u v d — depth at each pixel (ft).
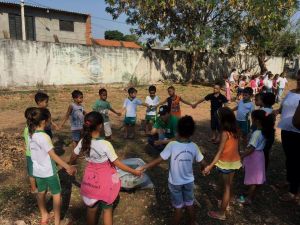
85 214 14.98
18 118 35.09
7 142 24.57
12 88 54.85
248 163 15.70
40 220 14.39
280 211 15.70
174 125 20.90
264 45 71.97
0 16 79.10
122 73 68.23
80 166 20.27
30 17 84.17
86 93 55.83
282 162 22.13
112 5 66.08
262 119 15.51
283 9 65.10
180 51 78.43
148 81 73.31
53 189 13.37
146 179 17.47
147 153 23.22
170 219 14.71
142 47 70.79
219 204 16.11
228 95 51.19
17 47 54.34
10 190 16.88
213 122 25.89
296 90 16.47
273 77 56.65
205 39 64.64
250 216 15.17
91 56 63.10
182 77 80.48
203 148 24.90
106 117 23.91
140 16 66.03
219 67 87.61
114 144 25.04
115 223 14.35
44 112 13.12
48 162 13.10
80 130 21.25
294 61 119.24
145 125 29.27
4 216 14.60
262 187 18.10
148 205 15.85
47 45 57.52
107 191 11.91
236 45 72.23
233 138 14.44
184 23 67.21
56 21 88.69
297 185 16.51
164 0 60.23
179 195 13.03
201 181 18.75
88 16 93.86
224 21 68.90
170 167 13.01
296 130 15.79
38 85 57.41
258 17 63.00
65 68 60.39
